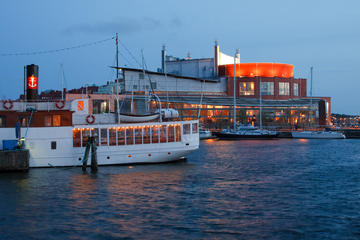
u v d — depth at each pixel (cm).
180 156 4669
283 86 17100
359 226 2209
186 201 2778
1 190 3120
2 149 4134
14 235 2048
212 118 14725
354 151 7212
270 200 2839
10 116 4159
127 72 13050
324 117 17038
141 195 2962
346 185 3484
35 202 2730
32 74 4419
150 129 4528
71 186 3291
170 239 1984
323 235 2059
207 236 2033
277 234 2072
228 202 2759
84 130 4303
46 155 4225
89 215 2406
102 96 9500
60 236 2031
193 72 17962
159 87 13788
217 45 17650
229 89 16262
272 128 15162
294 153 6775
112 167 4353
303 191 3191
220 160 5541
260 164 5072
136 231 2106
